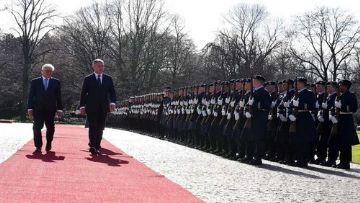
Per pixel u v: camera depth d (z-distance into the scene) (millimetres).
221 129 20125
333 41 70062
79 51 74625
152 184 11148
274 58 75625
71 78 77312
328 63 70375
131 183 11148
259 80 17344
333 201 10289
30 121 64000
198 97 23953
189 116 24469
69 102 80375
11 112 78875
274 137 19203
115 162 15055
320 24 70500
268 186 11891
